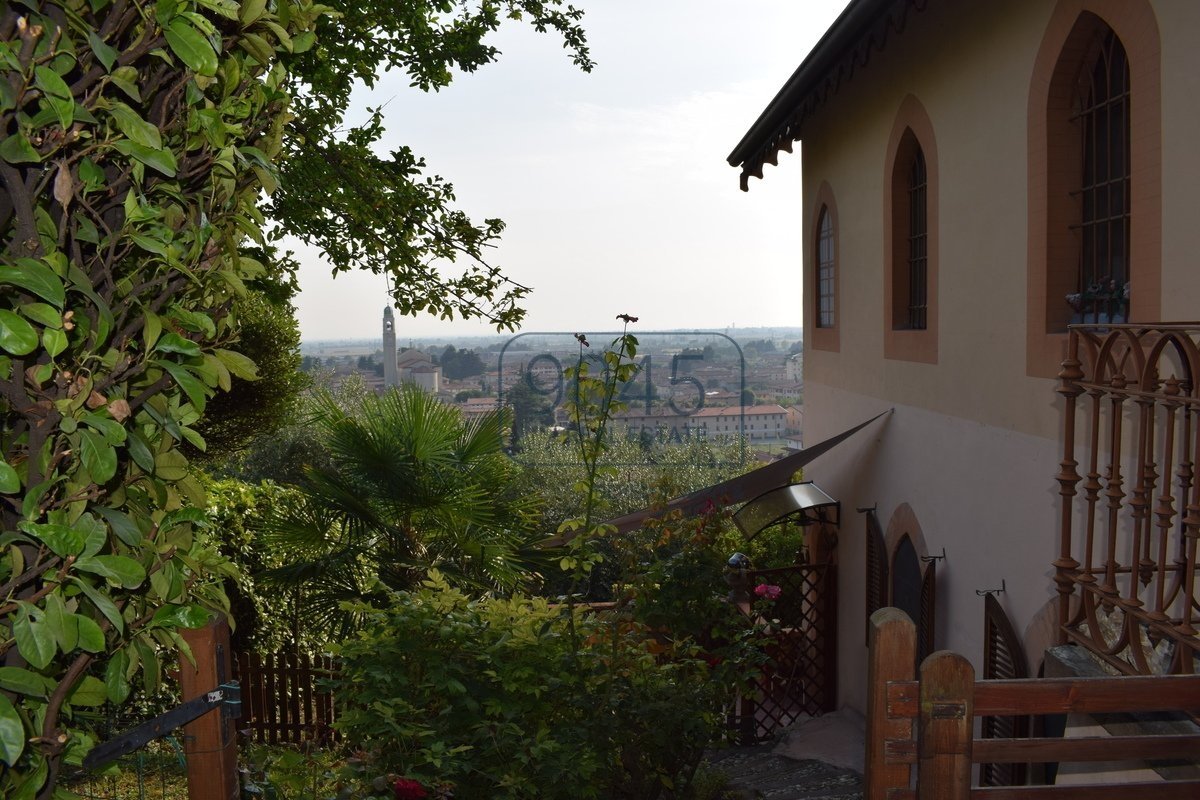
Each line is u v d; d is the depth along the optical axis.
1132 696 2.73
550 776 5.06
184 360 2.13
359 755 4.96
